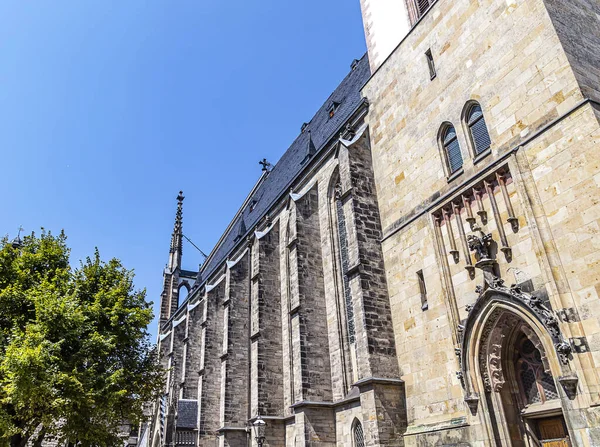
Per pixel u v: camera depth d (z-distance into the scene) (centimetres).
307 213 3856
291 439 3534
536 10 2073
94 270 3438
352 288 2717
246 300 4784
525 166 1947
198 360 6159
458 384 2084
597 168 1698
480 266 2023
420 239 2492
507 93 2131
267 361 3884
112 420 3098
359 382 2447
